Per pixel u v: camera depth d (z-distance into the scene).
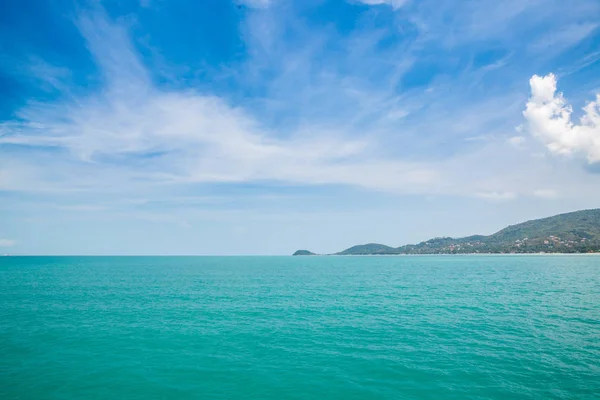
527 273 102.06
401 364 23.06
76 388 19.72
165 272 124.69
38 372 22.08
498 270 118.12
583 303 46.53
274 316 38.94
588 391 18.70
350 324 34.75
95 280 87.44
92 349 26.78
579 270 112.25
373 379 20.67
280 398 18.42
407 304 46.78
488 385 19.61
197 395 18.86
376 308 43.81
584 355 24.45
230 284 77.12
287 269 148.88
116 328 33.41
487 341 28.20
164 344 28.08
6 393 19.00
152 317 38.56
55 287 69.69
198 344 28.03
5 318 38.09
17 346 27.58
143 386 20.03
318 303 48.16
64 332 31.89
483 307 43.94
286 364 23.34
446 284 73.31
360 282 80.69
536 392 18.64
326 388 19.56
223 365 23.27
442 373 21.44
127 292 61.34
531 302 47.56
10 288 67.69
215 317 38.50
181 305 46.69
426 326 33.66
